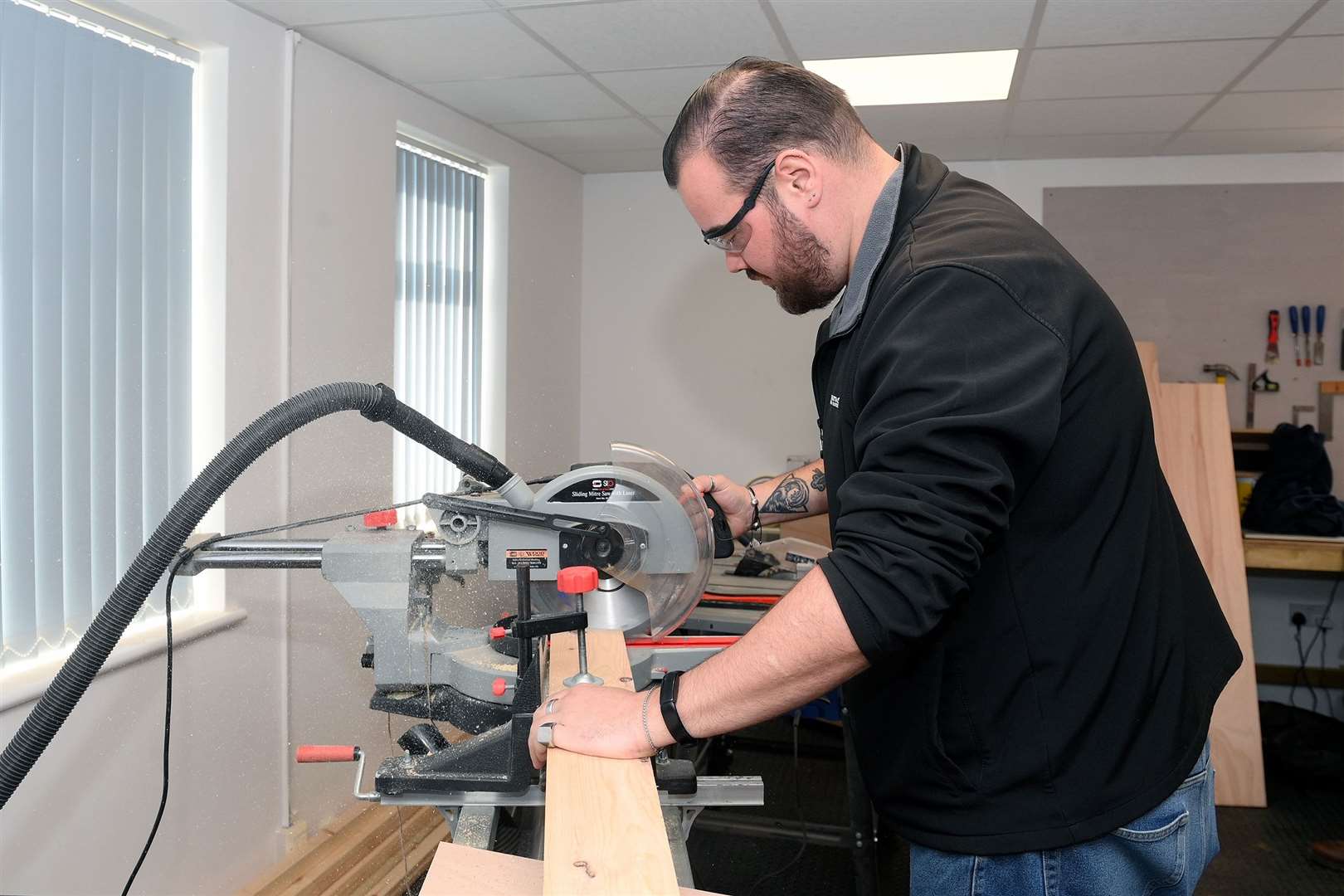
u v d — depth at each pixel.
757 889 2.53
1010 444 0.87
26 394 1.76
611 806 0.86
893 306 0.94
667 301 4.21
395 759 1.12
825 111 1.07
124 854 1.96
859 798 2.25
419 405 3.22
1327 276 3.56
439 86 2.92
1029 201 3.78
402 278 3.11
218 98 2.19
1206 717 1.10
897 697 1.07
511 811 2.81
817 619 0.86
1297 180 3.57
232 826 2.26
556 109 3.18
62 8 1.84
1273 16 2.26
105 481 1.95
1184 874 1.07
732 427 4.17
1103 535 1.00
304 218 2.47
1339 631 3.59
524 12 2.31
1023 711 1.00
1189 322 3.67
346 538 1.34
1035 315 0.90
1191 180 3.65
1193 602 1.15
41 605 1.80
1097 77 2.74
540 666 1.19
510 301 3.65
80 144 1.88
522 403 3.78
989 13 2.28
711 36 2.47
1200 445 3.29
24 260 1.76
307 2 2.22
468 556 1.30
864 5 2.24
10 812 1.71
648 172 4.20
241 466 1.21
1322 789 3.16
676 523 1.33
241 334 2.26
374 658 1.32
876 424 0.91
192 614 2.16
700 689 0.92
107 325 1.95
